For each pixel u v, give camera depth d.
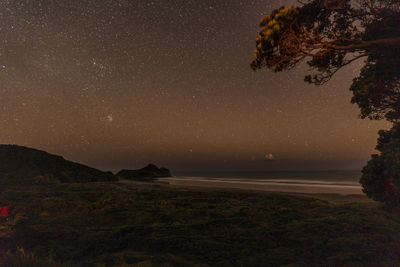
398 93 7.03
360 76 7.84
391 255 4.96
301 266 4.57
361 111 7.56
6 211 8.58
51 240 6.00
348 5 6.15
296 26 5.83
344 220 7.65
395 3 5.75
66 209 9.70
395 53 5.98
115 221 7.95
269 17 5.99
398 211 8.30
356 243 5.62
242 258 4.96
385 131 8.73
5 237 6.19
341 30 6.48
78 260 4.91
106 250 5.44
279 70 6.25
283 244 5.74
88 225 7.46
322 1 5.77
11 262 3.85
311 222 7.54
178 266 4.55
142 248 5.57
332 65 7.02
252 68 6.51
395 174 6.21
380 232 6.43
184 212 9.17
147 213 8.98
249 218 8.30
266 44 5.94
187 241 5.88
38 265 3.91
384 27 6.00
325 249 5.36
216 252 5.24
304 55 5.86
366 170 8.56
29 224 7.46
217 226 7.33
